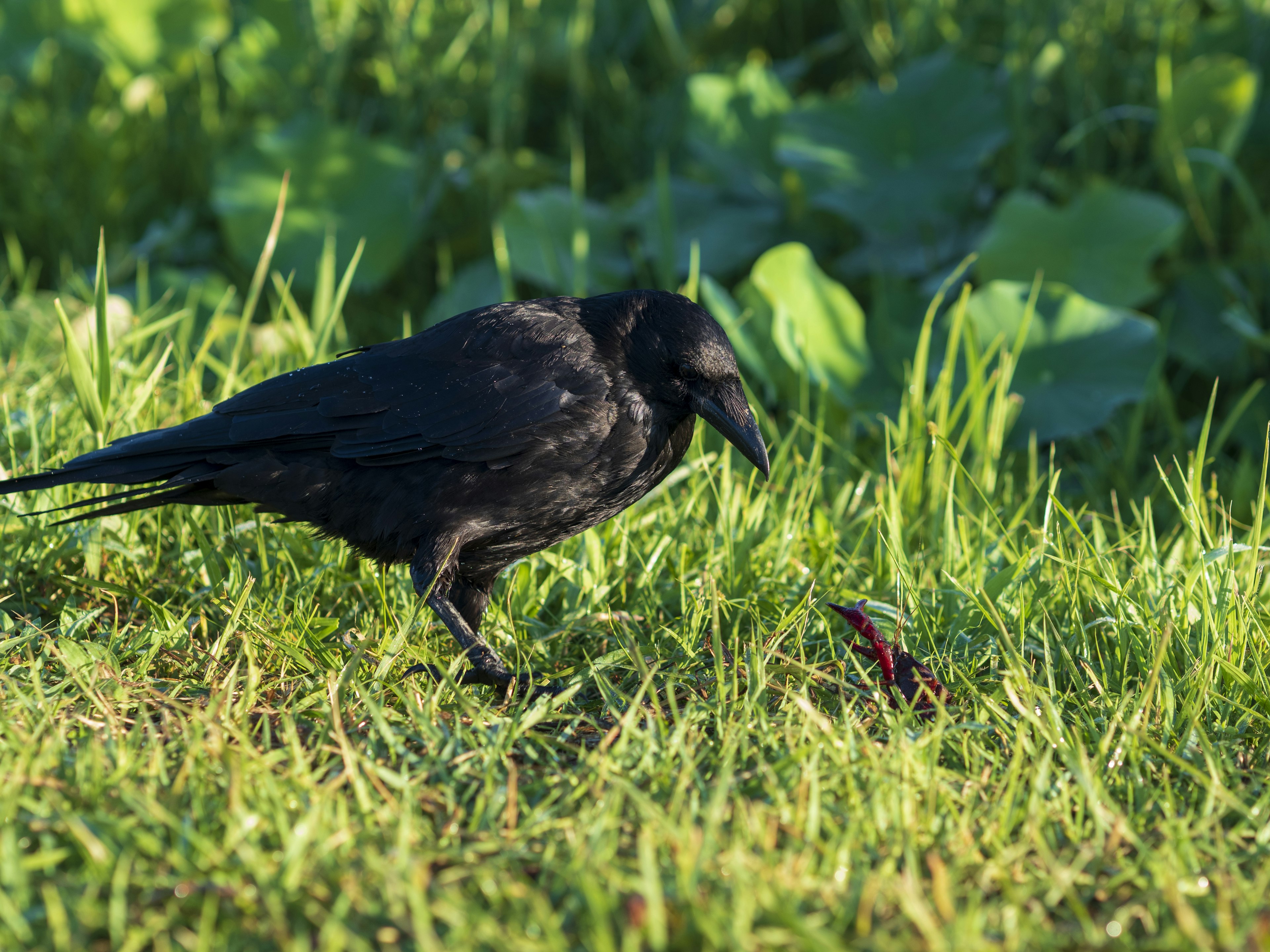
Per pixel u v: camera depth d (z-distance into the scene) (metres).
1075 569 6.20
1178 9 13.34
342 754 4.76
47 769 4.51
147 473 6.04
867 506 8.50
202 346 8.47
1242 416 10.91
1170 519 9.37
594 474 6.14
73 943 3.55
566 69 14.80
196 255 13.88
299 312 10.19
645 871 3.61
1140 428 10.50
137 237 14.23
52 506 7.24
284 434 5.98
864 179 12.09
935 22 13.50
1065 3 12.41
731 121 13.08
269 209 12.77
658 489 7.96
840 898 3.86
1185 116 11.46
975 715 5.49
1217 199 12.03
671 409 6.27
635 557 7.29
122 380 8.59
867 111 12.34
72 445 7.82
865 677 5.43
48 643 5.72
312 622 6.18
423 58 14.30
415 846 4.14
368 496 6.09
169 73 14.16
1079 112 12.45
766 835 4.14
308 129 12.91
